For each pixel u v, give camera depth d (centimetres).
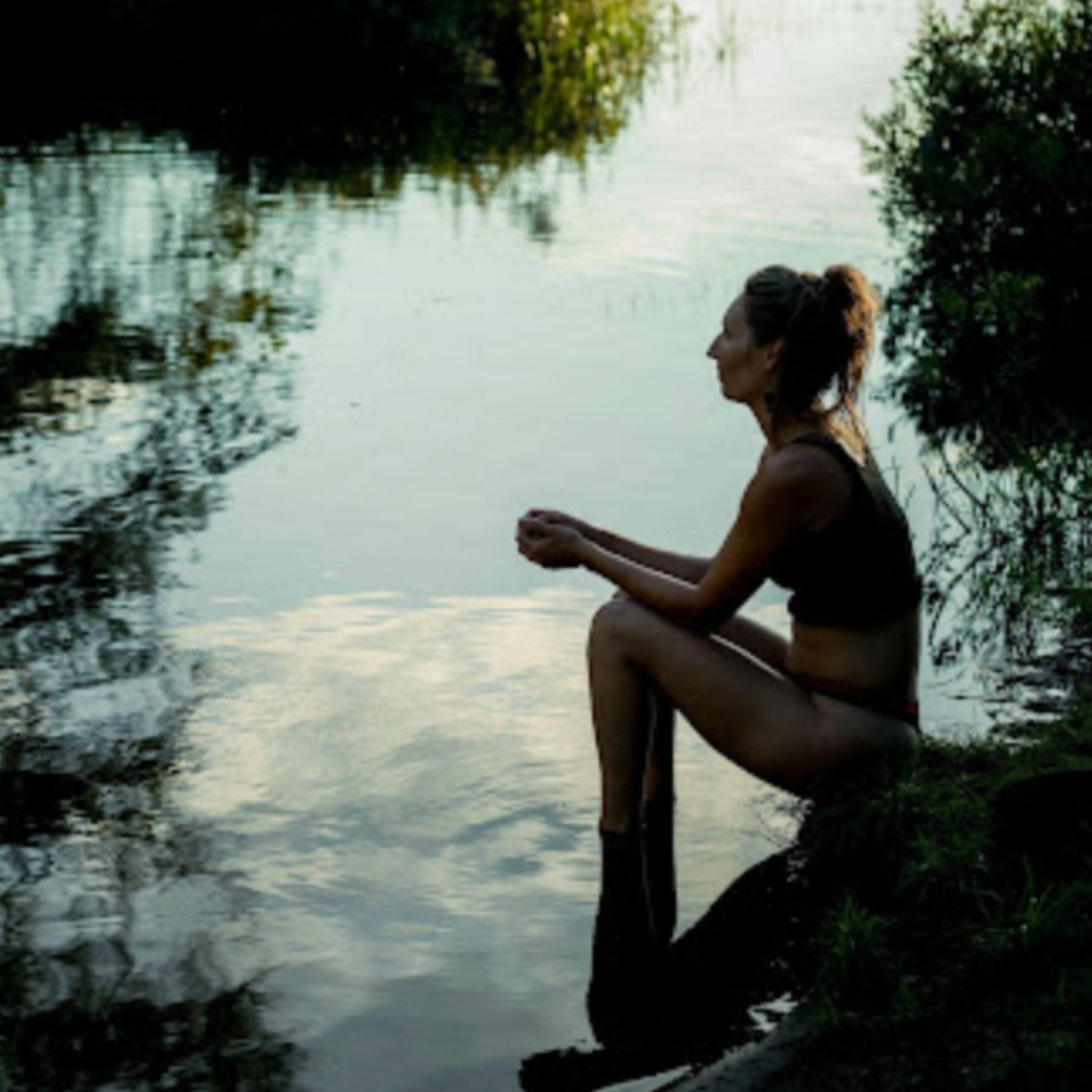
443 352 923
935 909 395
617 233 1195
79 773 479
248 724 510
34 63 1947
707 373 887
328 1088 346
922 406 848
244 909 414
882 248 1134
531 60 2020
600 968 390
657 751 468
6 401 834
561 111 1733
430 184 1368
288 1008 374
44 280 1063
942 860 402
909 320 984
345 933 405
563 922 411
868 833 430
